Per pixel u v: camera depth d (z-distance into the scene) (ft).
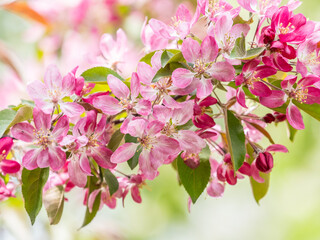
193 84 2.70
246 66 2.70
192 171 2.81
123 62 3.06
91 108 2.76
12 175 2.88
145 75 2.71
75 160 2.76
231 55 2.68
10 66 4.09
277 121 2.87
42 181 2.77
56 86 2.73
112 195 2.91
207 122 2.74
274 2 2.78
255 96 2.81
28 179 2.76
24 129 2.70
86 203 2.97
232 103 2.80
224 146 2.91
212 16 2.77
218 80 2.73
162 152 2.73
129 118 2.72
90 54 3.08
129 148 2.72
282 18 2.72
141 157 2.74
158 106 2.71
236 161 2.70
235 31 2.74
